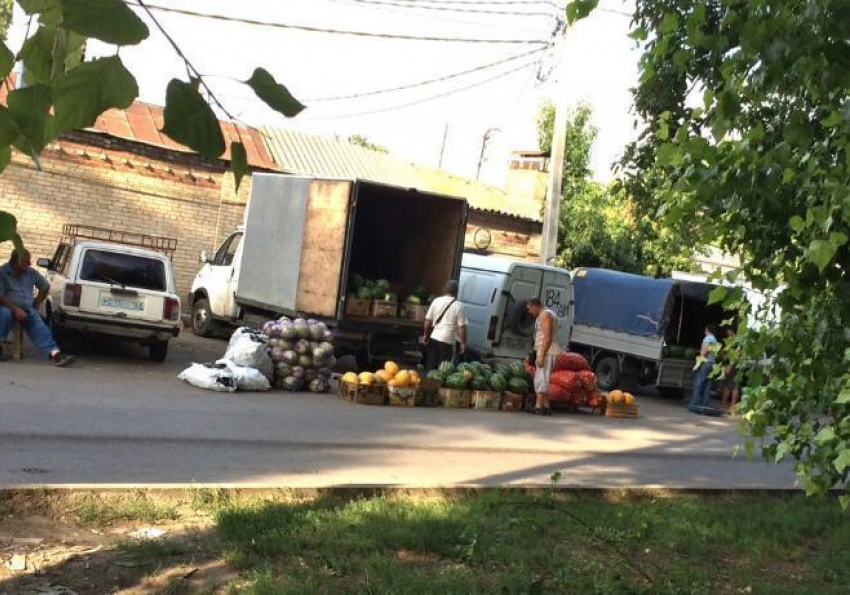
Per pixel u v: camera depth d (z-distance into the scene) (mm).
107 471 7242
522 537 6367
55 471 7039
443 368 13922
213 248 20125
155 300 13359
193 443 8727
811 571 6617
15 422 8688
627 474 9805
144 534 5762
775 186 3682
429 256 16219
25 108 1416
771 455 4355
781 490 9625
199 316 18406
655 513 7656
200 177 19812
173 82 1433
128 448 8156
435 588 5062
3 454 7418
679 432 14141
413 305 15125
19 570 4922
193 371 12500
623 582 5426
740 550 7004
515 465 9531
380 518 6387
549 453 10641
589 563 5965
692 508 8000
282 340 13398
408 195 15312
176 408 10570
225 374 12414
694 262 24719
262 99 1501
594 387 15203
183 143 1460
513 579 5324
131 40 1362
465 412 13445
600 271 20547
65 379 11562
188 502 6547
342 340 14445
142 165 19094
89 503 6113
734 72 3500
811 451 4203
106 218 18750
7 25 1520
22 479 6684
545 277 17328
